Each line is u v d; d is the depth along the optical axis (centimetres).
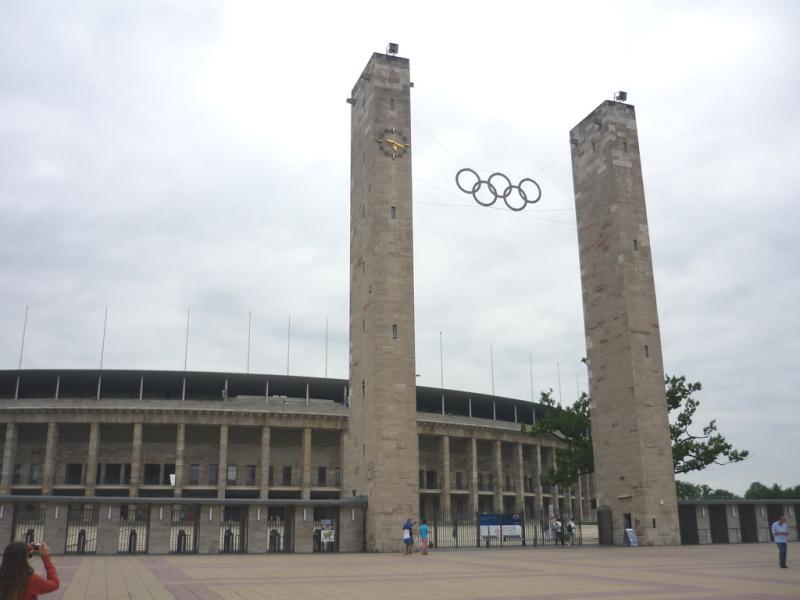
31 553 1030
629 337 5662
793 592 2139
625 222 5938
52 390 9831
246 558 3994
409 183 5544
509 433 10406
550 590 2236
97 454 8725
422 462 9888
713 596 2038
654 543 5275
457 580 2592
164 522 4366
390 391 5119
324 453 9500
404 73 5759
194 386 9888
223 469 8819
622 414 5634
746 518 5919
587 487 12250
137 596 2114
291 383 9888
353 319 5666
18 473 8831
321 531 4884
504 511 10612
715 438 6184
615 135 6122
